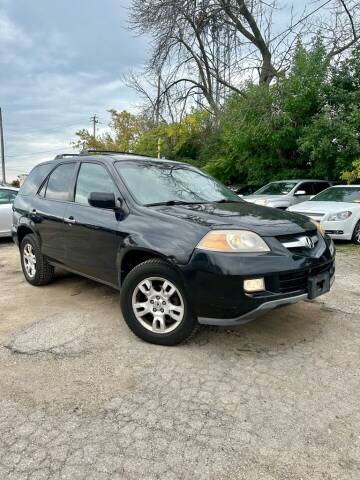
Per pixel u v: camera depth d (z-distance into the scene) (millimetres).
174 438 2311
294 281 3273
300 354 3350
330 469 2070
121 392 2793
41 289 5328
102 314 4320
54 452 2203
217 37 17422
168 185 4285
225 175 16922
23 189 5836
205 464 2105
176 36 17766
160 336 3457
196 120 19578
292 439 2297
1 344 3590
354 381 2920
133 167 4320
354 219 8609
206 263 3092
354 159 12172
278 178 14617
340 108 13000
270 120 13789
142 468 2078
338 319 4148
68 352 3406
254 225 3303
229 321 3121
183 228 3330
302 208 9172
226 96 18000
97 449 2223
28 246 5516
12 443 2281
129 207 3824
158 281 3477
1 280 5953
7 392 2807
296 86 13492
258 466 2092
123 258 3721
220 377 2979
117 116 29812
